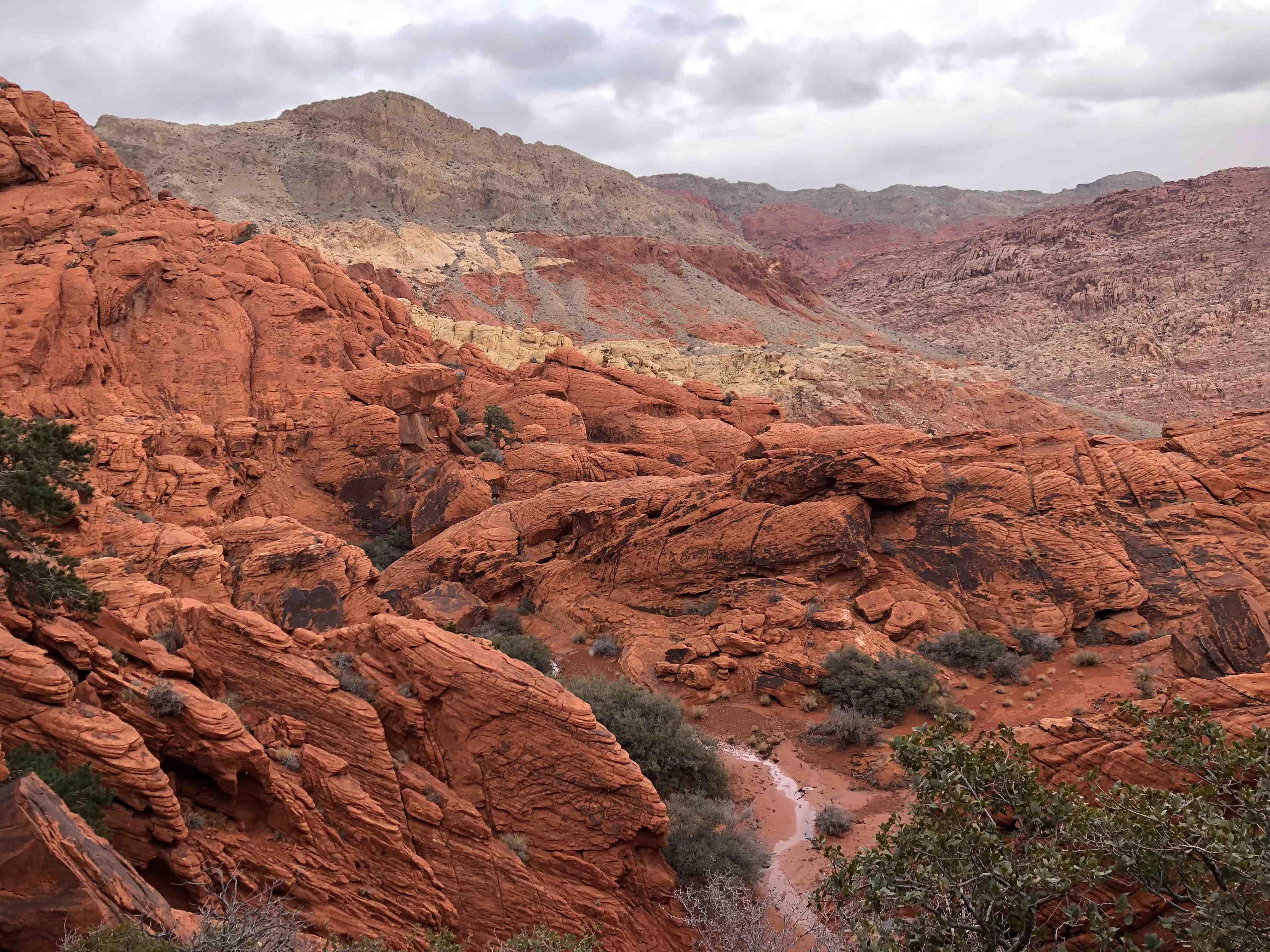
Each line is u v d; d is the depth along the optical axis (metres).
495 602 38.03
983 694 26.78
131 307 50.50
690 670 28.92
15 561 15.78
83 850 10.43
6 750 12.64
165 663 15.80
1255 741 9.72
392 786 15.75
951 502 34.38
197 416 48.00
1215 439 34.91
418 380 54.09
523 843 16.12
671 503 37.78
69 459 20.64
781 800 22.20
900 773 22.80
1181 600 28.84
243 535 32.78
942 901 9.75
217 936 9.56
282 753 15.28
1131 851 9.26
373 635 18.81
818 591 32.06
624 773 16.72
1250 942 8.30
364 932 13.98
